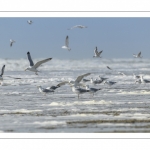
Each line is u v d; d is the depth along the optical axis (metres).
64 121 20.05
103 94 31.66
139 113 22.12
